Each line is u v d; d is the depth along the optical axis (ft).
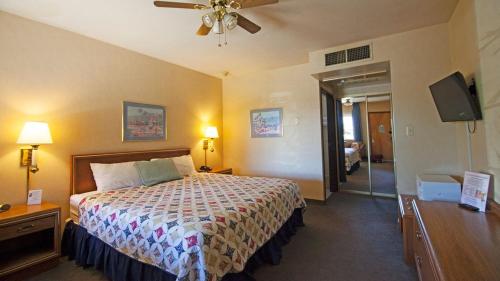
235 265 5.36
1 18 7.50
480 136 6.64
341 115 16.94
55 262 7.34
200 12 7.83
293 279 6.40
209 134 14.73
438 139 9.18
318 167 13.46
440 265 3.29
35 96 8.17
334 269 6.84
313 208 12.51
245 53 11.89
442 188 7.52
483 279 2.94
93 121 9.71
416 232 5.97
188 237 4.96
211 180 10.64
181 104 13.62
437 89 7.75
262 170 15.29
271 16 8.31
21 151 7.80
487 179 5.75
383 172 17.66
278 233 8.21
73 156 8.91
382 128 17.26
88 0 7.07
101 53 10.01
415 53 9.51
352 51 10.75
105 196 7.94
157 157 11.89
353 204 13.15
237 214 6.12
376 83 15.23
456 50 8.23
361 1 7.48
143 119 11.52
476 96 6.50
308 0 7.36
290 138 14.33
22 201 7.80
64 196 8.79
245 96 15.90
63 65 8.86
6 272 6.38
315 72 11.63
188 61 12.94
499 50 5.31
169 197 7.67
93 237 7.27
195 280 4.73
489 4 5.59
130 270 6.05
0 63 7.45
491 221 4.99
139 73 11.45
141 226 5.80
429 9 8.05
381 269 6.77
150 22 8.50
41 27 8.35
